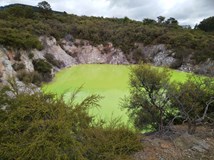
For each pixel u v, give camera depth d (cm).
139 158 758
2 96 711
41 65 3247
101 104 1936
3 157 610
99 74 3819
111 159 690
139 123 1341
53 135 621
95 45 5497
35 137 621
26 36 3616
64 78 3384
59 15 6906
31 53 3356
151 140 887
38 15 5934
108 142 749
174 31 5806
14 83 798
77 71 4122
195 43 4666
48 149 593
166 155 784
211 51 4216
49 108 688
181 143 857
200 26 8188
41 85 2820
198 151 812
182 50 4575
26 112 659
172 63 4506
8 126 643
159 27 6338
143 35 5531
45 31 4772
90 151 695
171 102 1257
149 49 5278
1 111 688
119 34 5716
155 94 1298
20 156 591
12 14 5269
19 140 627
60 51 4794
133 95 1448
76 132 703
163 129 989
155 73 1355
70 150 633
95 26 6125
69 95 2306
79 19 6906
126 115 1644
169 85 1234
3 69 2469
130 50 5475
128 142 793
